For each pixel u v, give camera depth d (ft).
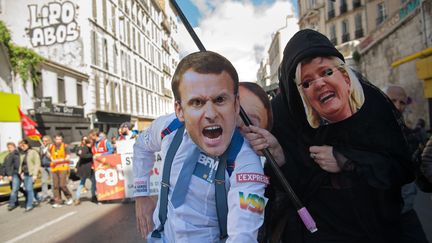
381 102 5.64
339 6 113.09
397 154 5.54
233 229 4.39
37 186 32.81
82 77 81.10
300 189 5.98
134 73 122.01
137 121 123.03
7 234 21.56
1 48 56.18
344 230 5.82
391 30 58.49
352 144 5.53
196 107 4.45
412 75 51.65
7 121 48.39
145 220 6.18
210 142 4.49
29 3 84.07
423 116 48.67
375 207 5.74
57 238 19.74
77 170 31.17
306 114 5.69
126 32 114.01
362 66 79.00
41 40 83.97
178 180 4.86
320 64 5.34
